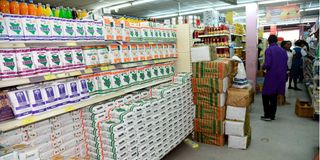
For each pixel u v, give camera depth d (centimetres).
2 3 181
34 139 204
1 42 167
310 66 719
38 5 209
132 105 262
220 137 360
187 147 364
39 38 193
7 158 162
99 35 248
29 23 187
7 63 174
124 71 283
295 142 367
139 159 258
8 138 189
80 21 230
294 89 788
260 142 372
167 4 1041
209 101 358
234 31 674
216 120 356
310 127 428
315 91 403
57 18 209
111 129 221
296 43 867
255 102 628
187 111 360
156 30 339
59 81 218
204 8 1149
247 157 325
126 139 237
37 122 208
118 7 1029
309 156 320
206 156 333
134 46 303
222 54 586
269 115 471
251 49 739
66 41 215
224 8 1144
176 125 329
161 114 294
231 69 381
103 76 255
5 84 171
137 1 933
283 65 444
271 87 451
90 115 240
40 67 196
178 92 331
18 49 182
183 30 383
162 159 328
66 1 884
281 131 415
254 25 731
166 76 366
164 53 360
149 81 328
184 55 388
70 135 235
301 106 489
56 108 207
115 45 275
